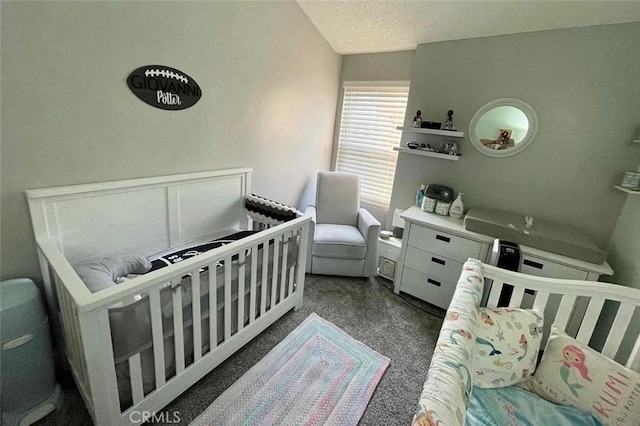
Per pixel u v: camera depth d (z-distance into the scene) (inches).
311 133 126.7
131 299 46.1
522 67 87.0
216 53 81.7
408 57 114.9
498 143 94.1
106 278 54.2
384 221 136.0
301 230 82.6
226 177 94.0
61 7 53.3
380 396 63.2
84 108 59.9
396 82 119.2
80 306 37.9
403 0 87.4
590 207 83.1
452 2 82.4
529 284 58.2
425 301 98.7
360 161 137.7
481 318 53.8
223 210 95.8
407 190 116.6
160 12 67.4
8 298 47.7
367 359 72.9
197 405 57.2
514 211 95.0
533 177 90.2
